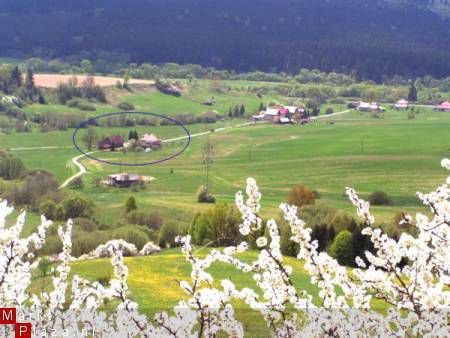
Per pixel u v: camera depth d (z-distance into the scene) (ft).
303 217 181.06
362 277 34.04
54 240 129.08
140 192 324.60
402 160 408.67
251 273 113.09
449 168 34.06
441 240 34.04
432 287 33.09
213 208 164.35
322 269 33.81
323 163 407.23
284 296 33.94
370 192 329.93
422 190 334.24
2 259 31.83
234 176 376.89
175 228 190.60
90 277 124.67
